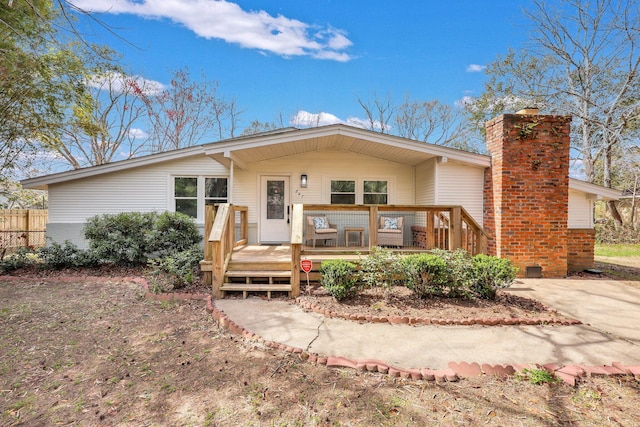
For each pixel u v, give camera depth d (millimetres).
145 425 2309
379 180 9797
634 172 13188
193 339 3760
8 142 8562
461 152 7734
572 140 15414
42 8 6172
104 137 16938
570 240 7844
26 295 5590
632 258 10703
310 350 3373
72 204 8883
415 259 4961
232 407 2500
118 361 3246
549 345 3506
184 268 5832
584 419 2332
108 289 5992
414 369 2965
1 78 7059
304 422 2322
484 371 2959
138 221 7555
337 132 7613
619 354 3303
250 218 9594
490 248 7645
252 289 5410
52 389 2766
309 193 9680
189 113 19422
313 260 6027
